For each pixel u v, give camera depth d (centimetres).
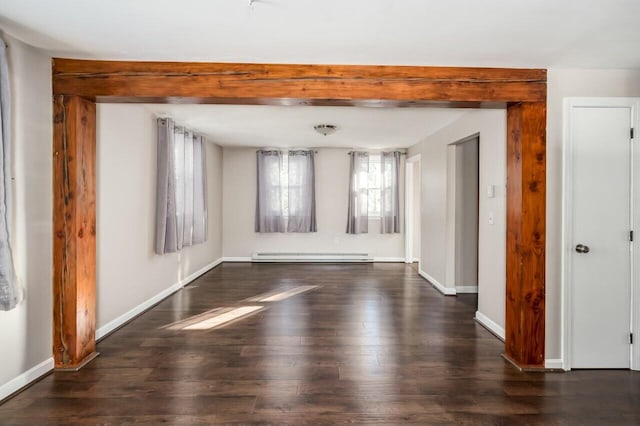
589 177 288
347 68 284
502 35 235
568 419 223
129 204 396
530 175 286
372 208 770
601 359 289
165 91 280
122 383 260
